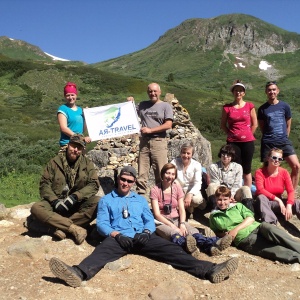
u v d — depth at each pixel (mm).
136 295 2934
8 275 3131
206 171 5676
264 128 5172
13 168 9398
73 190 4062
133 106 5094
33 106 40000
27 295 2828
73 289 2939
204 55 129875
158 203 4137
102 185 5520
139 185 5016
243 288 3121
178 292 2898
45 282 3031
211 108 43656
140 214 3744
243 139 4883
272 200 4609
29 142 17172
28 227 4273
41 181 4027
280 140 5047
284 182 4668
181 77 105500
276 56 131875
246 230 3945
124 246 3465
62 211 3871
